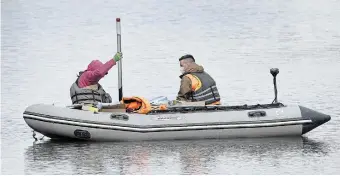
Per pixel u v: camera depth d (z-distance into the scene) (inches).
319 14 3927.2
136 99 1793.8
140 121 1760.6
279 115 1788.9
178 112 1776.6
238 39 3304.6
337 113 2057.1
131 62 2854.3
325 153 1672.0
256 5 4288.9
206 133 1771.7
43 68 2797.7
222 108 1803.6
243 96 2288.4
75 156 1669.5
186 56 1851.6
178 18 3902.6
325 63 2768.2
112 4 4424.2
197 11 4106.8
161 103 1841.8
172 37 3400.6
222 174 1528.1
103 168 1576.0
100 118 1764.3
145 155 1664.6
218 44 3201.3
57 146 1759.4
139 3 4429.1
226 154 1667.1
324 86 2397.9
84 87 1852.9
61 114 1774.1
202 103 1814.7
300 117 1790.1
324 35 3351.4
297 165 1584.6
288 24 3656.5
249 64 2778.1
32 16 4060.0
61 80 2586.1
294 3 4330.7
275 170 1552.7
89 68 1857.8
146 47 3174.2
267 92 2336.4
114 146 1740.9
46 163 1621.6
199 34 3449.8
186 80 1833.2
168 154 1670.8
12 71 2733.8
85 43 3321.9
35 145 1774.1
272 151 1690.5
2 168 1589.6
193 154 1668.3
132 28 3668.8
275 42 3213.6
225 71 2669.8
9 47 3221.0
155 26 3698.3
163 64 2805.1
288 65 2746.1
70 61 2942.9
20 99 2298.2
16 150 1732.3
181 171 1549.0
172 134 1766.7
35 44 3292.3
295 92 2324.1
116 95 2364.7
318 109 2114.9
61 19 3961.6
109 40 3383.4
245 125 1775.3
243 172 1541.6
